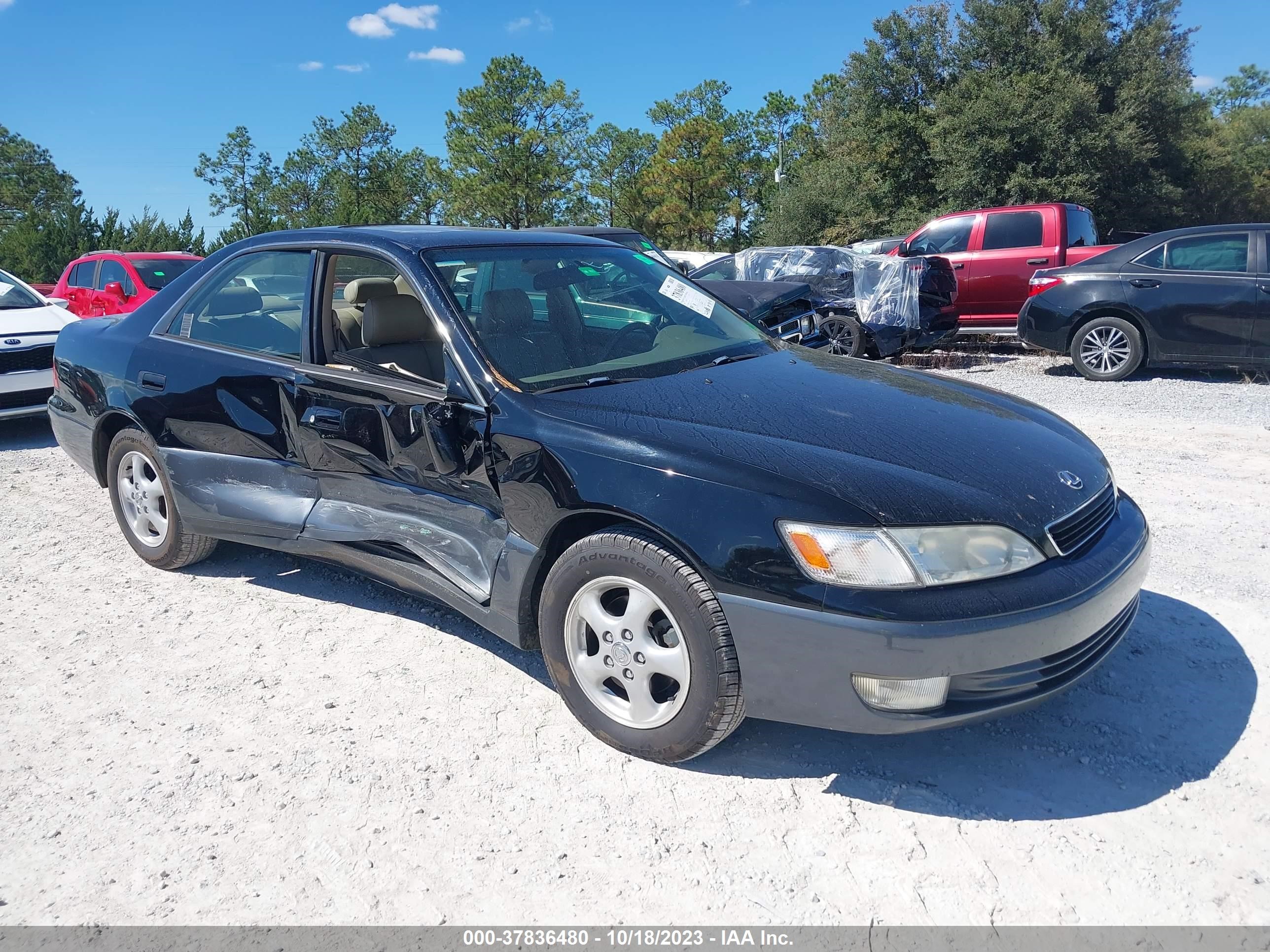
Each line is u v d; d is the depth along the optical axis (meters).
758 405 3.06
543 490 2.88
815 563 2.44
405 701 3.21
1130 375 9.69
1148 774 2.72
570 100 61.19
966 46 31.55
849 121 34.47
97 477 4.64
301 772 2.81
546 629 2.96
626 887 2.31
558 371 3.28
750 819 2.56
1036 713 3.07
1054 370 10.43
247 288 4.04
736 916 2.21
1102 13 30.91
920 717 2.42
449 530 3.28
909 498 2.51
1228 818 2.52
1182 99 32.16
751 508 2.52
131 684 3.36
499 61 60.12
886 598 2.39
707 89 66.38
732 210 59.38
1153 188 30.08
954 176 30.06
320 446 3.61
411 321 3.64
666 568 2.62
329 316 3.74
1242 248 8.78
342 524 3.60
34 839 2.52
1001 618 2.41
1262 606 3.82
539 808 2.62
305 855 2.44
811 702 2.50
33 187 89.81
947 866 2.36
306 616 3.93
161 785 2.75
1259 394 8.42
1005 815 2.56
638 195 59.34
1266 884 2.27
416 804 2.64
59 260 35.69
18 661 3.55
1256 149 59.09
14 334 7.25
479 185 61.03
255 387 3.79
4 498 5.84
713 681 2.60
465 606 3.19
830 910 2.22
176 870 2.39
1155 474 5.79
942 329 10.57
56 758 2.90
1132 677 3.28
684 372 3.42
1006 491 2.65
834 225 35.44
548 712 3.13
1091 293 9.38
